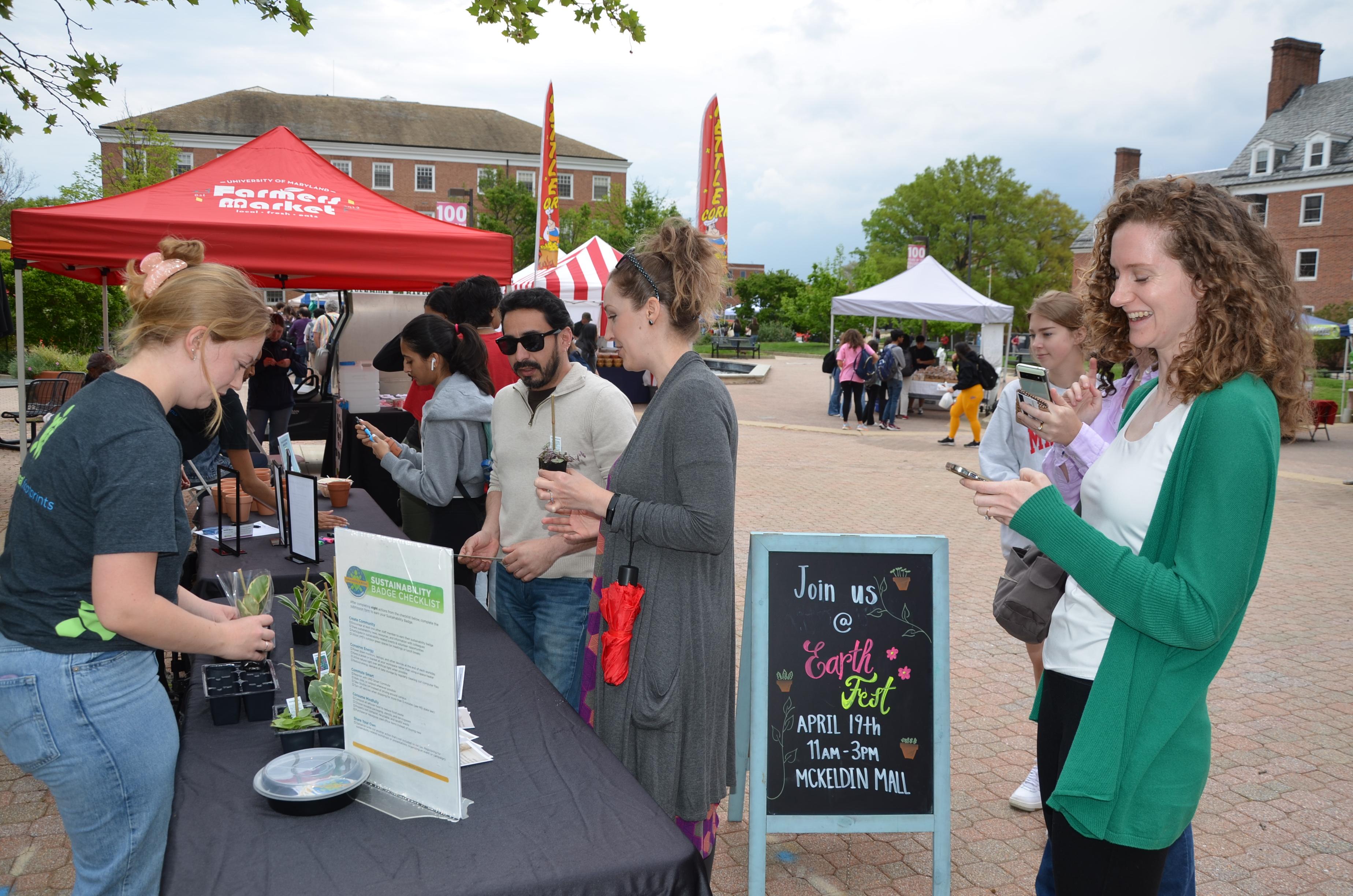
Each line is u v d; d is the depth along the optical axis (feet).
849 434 52.95
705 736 6.89
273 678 6.68
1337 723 14.20
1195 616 4.91
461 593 9.82
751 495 32.89
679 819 6.96
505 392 10.30
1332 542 27.71
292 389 29.07
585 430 9.58
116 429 5.32
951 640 17.72
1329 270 143.95
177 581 5.88
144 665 5.76
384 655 5.32
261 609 7.16
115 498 5.23
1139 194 5.43
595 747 6.12
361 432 12.62
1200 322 5.24
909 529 27.96
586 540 7.74
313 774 5.40
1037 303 11.02
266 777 5.33
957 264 214.69
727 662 7.15
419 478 12.21
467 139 195.21
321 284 23.97
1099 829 5.48
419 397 15.76
